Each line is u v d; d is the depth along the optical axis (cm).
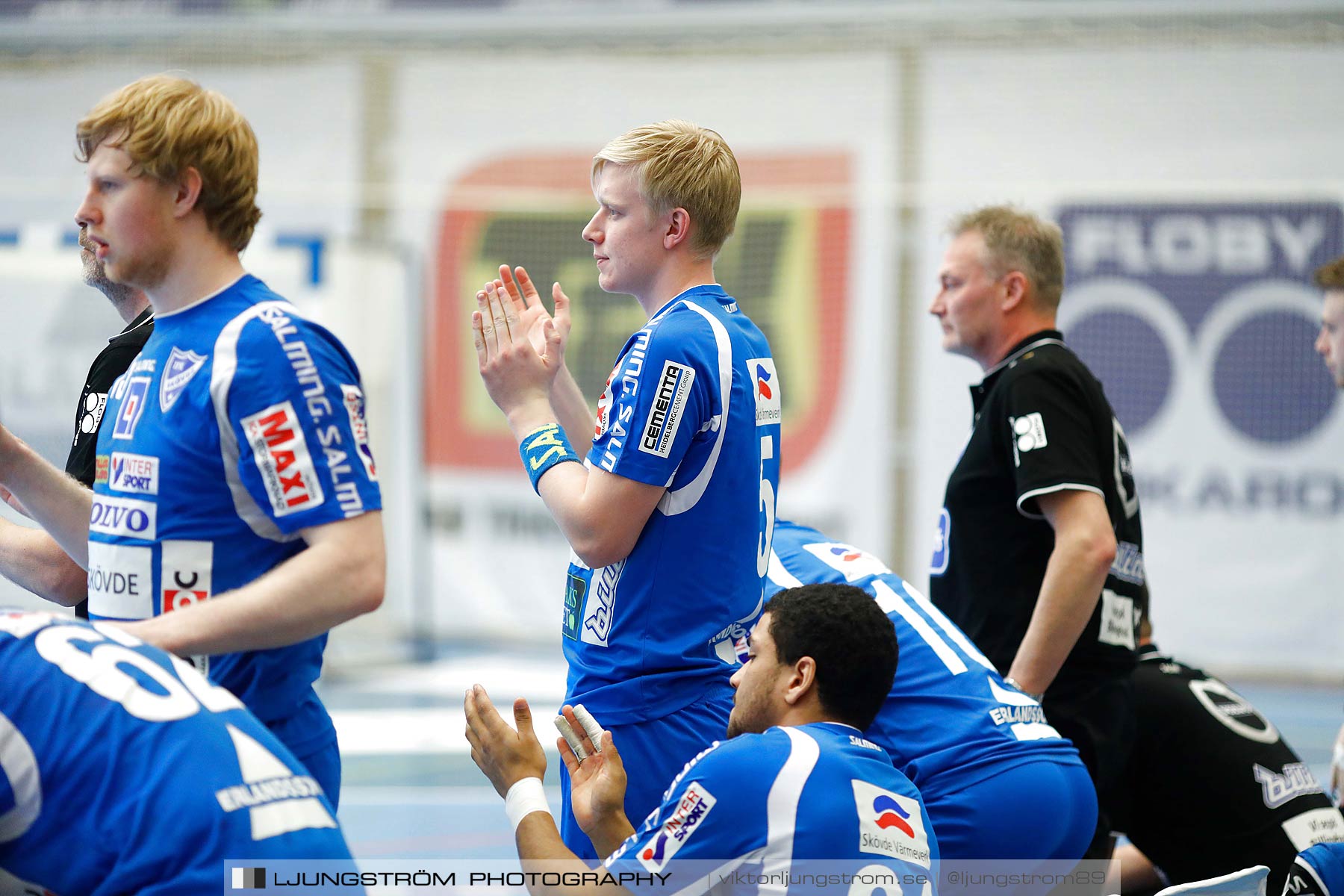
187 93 473
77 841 400
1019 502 742
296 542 481
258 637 443
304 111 2684
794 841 504
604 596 589
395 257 2391
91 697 407
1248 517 2225
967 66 2503
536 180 2616
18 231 2575
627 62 2617
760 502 608
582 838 590
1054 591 715
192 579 465
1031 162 2455
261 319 466
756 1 2592
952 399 2394
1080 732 757
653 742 577
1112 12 2448
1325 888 674
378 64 2675
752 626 610
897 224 2433
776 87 2567
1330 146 2348
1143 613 848
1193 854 807
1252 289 2245
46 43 2745
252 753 418
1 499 571
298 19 2702
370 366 2348
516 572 2445
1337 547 2186
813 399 2439
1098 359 2300
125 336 632
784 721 554
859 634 546
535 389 598
